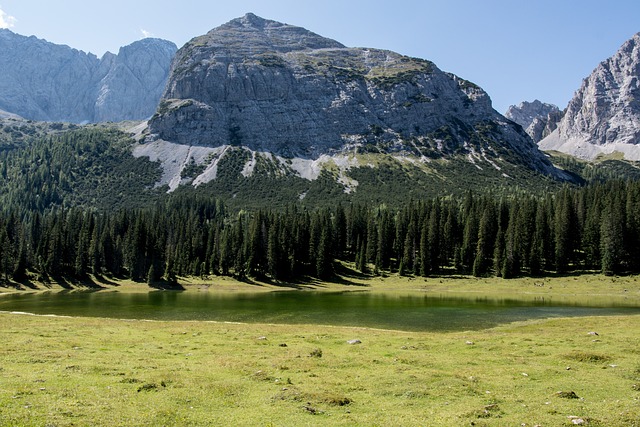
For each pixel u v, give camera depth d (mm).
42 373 29984
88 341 43625
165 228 196375
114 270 162250
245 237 169500
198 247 177125
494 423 22188
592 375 31969
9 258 147625
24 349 38031
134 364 33906
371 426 21812
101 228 192250
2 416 21031
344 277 162500
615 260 135875
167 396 25953
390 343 46156
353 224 195375
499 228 155250
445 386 29172
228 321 74625
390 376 31672
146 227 163750
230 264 166500
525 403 25797
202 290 140750
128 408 23500
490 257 163625
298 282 155000
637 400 25969
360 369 34250
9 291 136250
